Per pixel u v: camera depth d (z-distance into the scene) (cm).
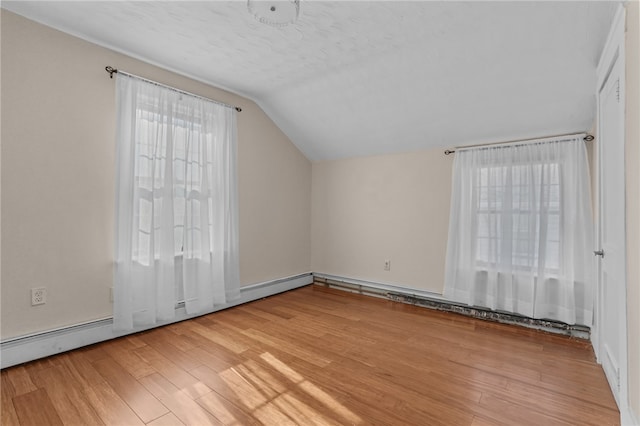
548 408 172
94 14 216
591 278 259
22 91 216
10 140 212
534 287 284
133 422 159
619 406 167
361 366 217
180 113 297
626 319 154
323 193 455
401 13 209
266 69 295
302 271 453
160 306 280
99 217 252
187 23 225
